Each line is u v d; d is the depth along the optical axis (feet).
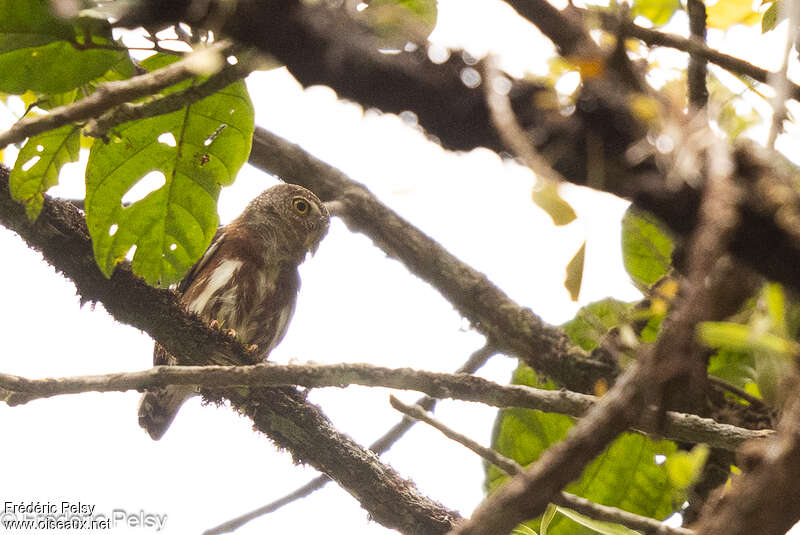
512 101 13.51
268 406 29.27
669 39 16.94
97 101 17.17
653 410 11.12
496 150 13.89
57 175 25.07
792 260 12.73
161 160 25.98
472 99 13.53
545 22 13.56
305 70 13.84
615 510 20.61
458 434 20.59
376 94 13.75
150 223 26.99
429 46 13.71
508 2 13.70
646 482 30.27
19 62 20.49
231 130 25.58
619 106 13.19
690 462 17.57
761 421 26.13
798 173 14.14
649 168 12.97
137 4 14.19
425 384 22.07
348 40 13.56
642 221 27.48
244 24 13.73
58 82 20.85
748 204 12.56
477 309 31.07
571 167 13.29
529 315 30.50
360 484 28.81
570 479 10.98
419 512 28.58
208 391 29.55
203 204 26.89
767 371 17.56
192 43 19.63
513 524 10.86
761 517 10.78
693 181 12.57
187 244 27.40
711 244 11.30
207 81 19.12
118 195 26.37
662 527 20.31
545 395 22.21
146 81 17.29
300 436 29.19
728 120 20.43
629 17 15.38
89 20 17.49
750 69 17.07
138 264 27.55
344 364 22.04
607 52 13.55
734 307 13.93
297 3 13.65
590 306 28.22
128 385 21.65
